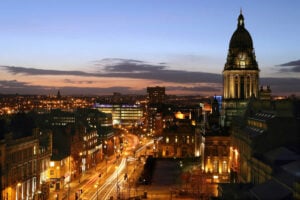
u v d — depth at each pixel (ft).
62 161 534.78
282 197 259.80
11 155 393.50
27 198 432.66
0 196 364.99
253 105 502.79
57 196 455.63
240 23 646.33
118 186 504.84
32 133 459.73
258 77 631.15
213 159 581.53
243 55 632.38
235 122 542.57
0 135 386.32
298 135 384.68
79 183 562.66
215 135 584.40
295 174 276.62
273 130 386.52
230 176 529.86
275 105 461.37
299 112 406.21
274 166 316.19
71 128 627.46
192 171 599.98
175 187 509.35
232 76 632.38
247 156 415.03
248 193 312.50
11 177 392.68
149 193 478.59
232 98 629.10
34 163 458.91
